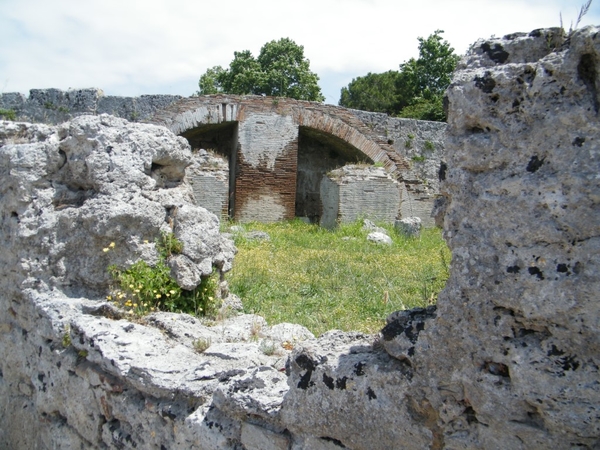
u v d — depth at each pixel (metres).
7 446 4.85
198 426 2.99
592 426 1.85
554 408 1.90
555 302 1.88
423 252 13.02
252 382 2.89
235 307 5.22
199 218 4.78
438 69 33.88
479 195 2.10
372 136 21.27
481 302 2.07
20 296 4.64
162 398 3.26
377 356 2.42
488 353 2.05
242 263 9.65
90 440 3.77
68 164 4.63
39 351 4.36
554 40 2.08
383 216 18.77
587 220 1.85
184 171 5.11
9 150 4.66
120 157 4.54
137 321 4.15
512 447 2.02
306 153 23.25
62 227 4.52
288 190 20.56
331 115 20.92
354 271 9.47
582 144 1.88
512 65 2.04
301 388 2.59
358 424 2.38
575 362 1.88
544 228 1.92
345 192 18.38
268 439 2.73
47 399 4.23
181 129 19.52
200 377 3.22
